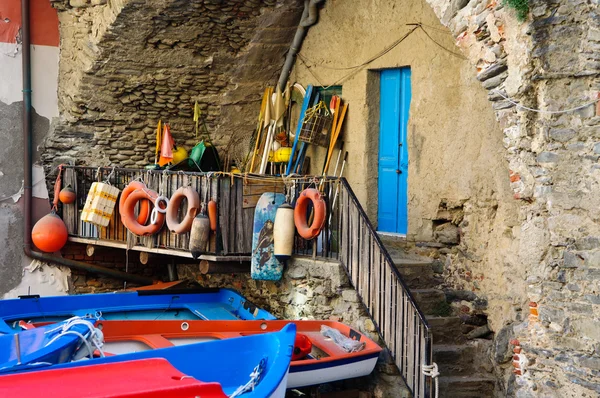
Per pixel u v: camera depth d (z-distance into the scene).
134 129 12.45
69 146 12.27
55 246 11.64
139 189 10.36
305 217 9.29
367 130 10.79
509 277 8.41
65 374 5.51
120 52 11.41
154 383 5.40
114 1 10.75
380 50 10.53
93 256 12.49
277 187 9.82
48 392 5.20
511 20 6.98
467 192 9.12
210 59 11.87
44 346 6.41
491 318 8.70
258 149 12.31
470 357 8.71
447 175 9.45
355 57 10.98
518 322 8.23
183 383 5.39
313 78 11.81
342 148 11.23
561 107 6.94
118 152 12.52
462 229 9.23
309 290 9.23
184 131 12.65
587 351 6.79
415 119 9.95
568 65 6.85
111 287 12.70
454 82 9.37
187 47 11.63
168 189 10.26
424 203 9.77
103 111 12.12
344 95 11.18
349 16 11.07
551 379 7.07
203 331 8.47
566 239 6.95
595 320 6.73
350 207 8.81
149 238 10.45
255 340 6.81
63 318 9.55
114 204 11.04
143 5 10.66
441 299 9.16
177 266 12.38
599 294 6.71
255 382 6.12
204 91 12.27
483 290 8.86
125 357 6.23
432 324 8.80
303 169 11.93
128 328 8.18
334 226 9.34
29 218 12.18
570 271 6.95
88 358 6.60
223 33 11.56
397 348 8.10
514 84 7.09
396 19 10.27
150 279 12.74
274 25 11.72
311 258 9.27
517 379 7.40
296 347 8.04
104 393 5.18
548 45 6.91
